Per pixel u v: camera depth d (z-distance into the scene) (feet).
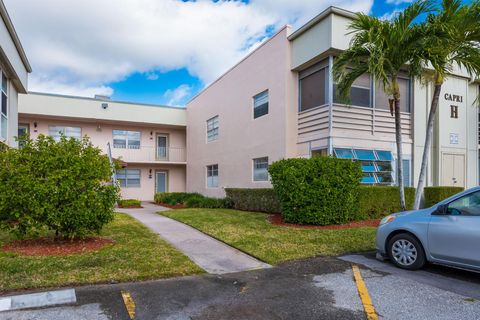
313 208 30.04
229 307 12.83
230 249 22.33
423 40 27.20
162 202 63.41
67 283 14.80
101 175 21.88
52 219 20.39
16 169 19.98
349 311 12.48
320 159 30.91
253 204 42.78
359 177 31.71
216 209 46.50
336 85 36.01
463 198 16.60
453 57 28.84
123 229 28.66
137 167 72.54
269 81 43.27
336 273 17.16
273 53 42.60
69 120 65.92
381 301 13.44
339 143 36.24
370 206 33.65
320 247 22.29
